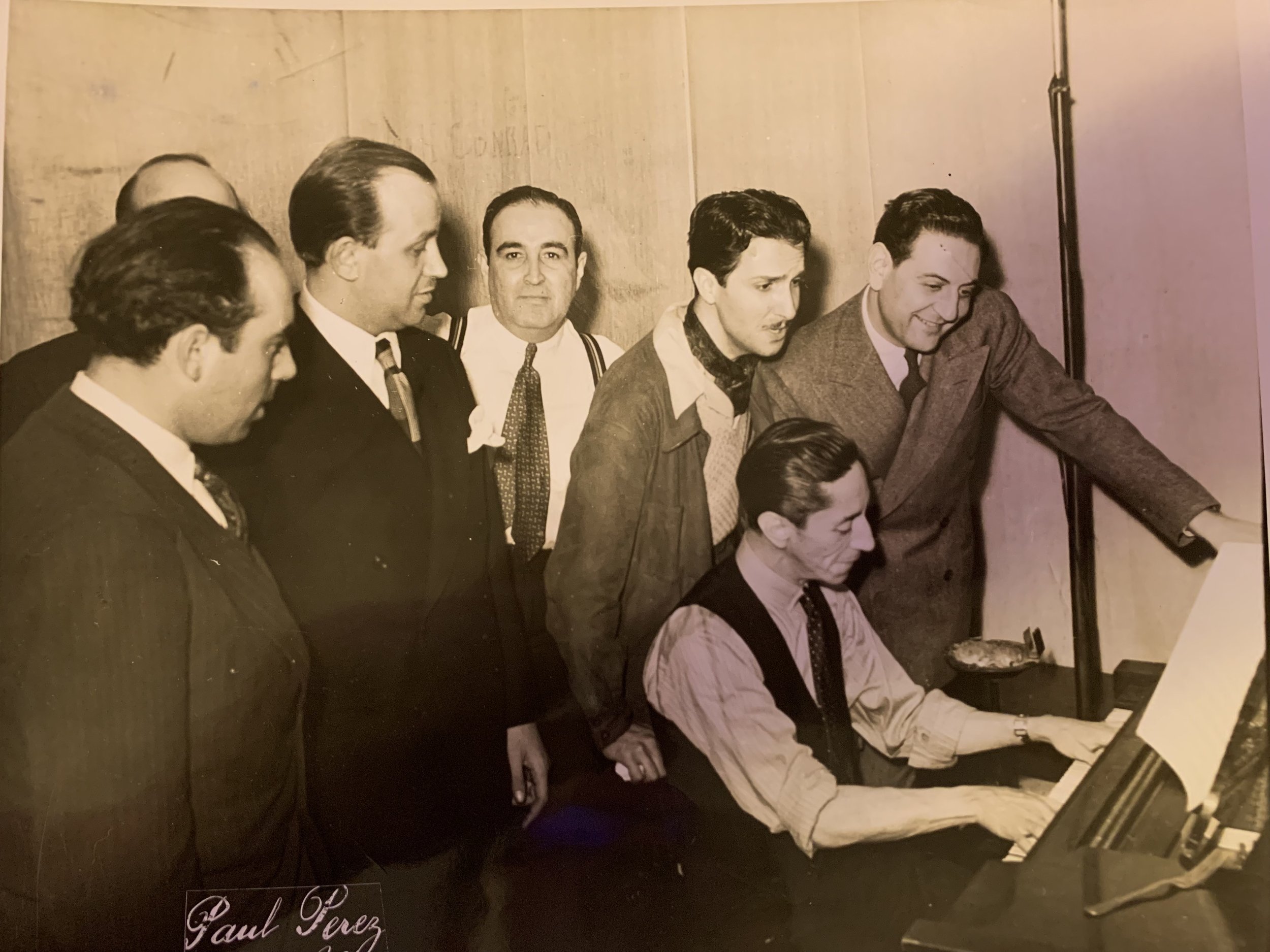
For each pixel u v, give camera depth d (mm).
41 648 1411
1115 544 1620
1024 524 1654
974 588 1659
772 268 1612
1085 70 1601
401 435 1536
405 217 1533
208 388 1460
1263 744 1483
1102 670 1612
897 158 1623
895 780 1596
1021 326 1632
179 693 1436
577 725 1564
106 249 1436
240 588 1465
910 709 1616
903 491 1645
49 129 1458
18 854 1399
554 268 1588
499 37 1578
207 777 1442
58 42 1473
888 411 1641
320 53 1536
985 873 1429
